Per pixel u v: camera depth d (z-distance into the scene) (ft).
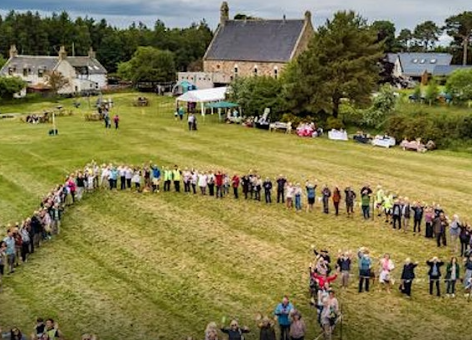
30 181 130.62
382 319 69.10
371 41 205.87
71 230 99.55
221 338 62.69
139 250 90.38
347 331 66.23
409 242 94.48
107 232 98.53
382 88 203.21
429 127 171.22
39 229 91.76
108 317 69.26
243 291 76.38
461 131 171.63
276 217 106.93
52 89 342.64
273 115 208.64
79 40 509.35
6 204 114.11
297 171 140.56
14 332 58.39
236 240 94.89
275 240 94.99
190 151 162.20
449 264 74.69
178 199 118.21
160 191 124.16
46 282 78.95
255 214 108.58
